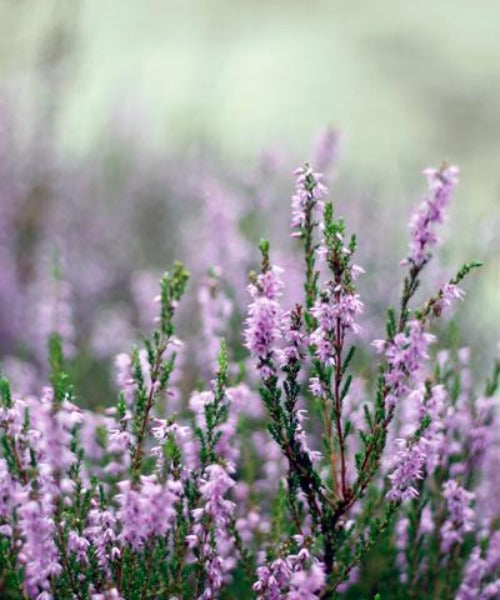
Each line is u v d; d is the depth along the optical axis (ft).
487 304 3.68
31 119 5.72
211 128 6.56
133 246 6.12
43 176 5.79
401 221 4.75
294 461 2.65
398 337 2.58
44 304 4.25
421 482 2.87
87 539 2.64
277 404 2.63
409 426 2.78
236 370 3.23
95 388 4.09
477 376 3.43
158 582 2.65
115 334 4.72
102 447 3.08
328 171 3.54
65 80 5.74
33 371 3.94
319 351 2.60
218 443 2.84
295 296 3.69
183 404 3.39
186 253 5.12
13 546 2.57
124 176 6.63
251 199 4.55
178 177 6.35
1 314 5.00
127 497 2.49
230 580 2.89
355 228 4.70
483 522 3.00
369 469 2.68
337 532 2.68
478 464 3.09
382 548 3.02
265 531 2.96
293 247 4.18
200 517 2.58
